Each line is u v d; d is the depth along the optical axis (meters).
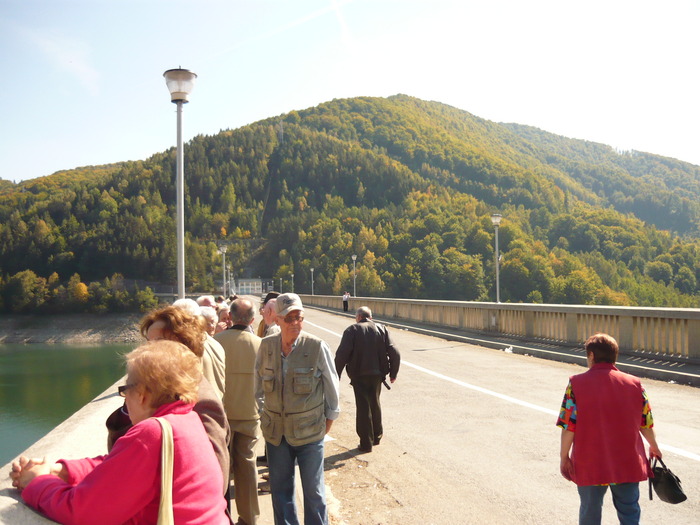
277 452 4.04
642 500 5.01
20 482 1.97
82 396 61.19
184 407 2.11
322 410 4.11
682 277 179.75
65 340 145.62
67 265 186.88
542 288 152.62
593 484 3.62
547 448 6.63
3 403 57.00
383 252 180.25
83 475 2.08
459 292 155.25
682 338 11.14
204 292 179.50
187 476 1.95
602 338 3.86
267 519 4.68
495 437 7.14
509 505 4.97
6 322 155.00
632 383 3.74
